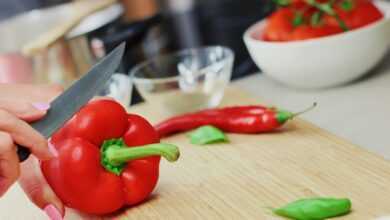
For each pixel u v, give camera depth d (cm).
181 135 73
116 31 98
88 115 58
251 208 57
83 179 57
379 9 81
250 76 89
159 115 80
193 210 58
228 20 118
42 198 57
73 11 105
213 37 118
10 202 67
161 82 77
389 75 78
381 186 56
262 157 65
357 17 76
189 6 125
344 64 75
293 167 62
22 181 58
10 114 52
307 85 78
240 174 62
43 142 52
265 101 78
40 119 56
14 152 51
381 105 71
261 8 117
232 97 80
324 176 59
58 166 57
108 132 59
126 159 58
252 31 83
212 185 61
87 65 90
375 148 64
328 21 77
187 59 84
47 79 88
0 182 52
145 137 60
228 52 80
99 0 101
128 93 81
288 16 79
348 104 74
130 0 129
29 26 107
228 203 58
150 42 104
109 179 58
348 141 64
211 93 77
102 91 82
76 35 88
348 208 53
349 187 57
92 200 58
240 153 66
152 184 60
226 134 71
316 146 64
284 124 70
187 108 77
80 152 57
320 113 73
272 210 56
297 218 54
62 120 56
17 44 103
